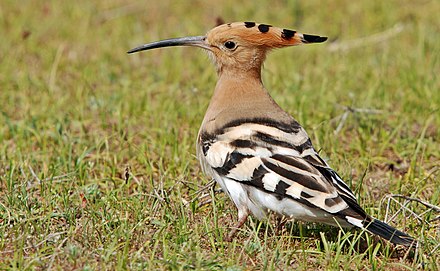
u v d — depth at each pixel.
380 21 26.39
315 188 12.36
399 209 14.25
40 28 26.06
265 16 27.16
